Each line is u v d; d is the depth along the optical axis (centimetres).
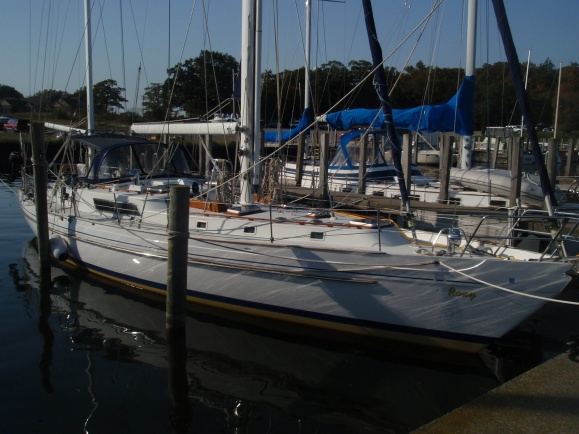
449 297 536
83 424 425
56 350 570
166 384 499
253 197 693
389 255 543
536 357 566
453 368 538
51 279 820
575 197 1362
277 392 488
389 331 574
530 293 518
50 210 889
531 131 506
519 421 341
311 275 579
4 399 461
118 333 620
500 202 1052
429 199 1145
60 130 1117
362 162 1184
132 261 730
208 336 609
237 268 618
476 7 1132
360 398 477
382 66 555
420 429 336
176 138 912
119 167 847
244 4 633
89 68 1169
